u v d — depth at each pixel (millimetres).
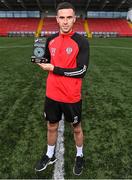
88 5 40375
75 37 2449
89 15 44344
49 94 2668
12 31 39594
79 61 2447
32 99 5887
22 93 6391
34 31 39438
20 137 3922
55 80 2584
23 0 38531
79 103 2684
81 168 3002
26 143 3730
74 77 2527
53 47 2502
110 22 43344
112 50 17797
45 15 44344
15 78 8156
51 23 42219
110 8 43594
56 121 2820
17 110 5137
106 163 3223
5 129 4211
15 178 2900
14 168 3094
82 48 2441
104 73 9203
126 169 3098
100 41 27734
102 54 15219
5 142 3760
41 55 2492
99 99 5973
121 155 3428
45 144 3697
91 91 6684
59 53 2467
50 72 2674
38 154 3420
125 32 40062
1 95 6180
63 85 2555
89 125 4422
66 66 2473
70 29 2441
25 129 4219
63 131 4133
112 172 3029
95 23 42750
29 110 5145
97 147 3635
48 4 40812
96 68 10250
